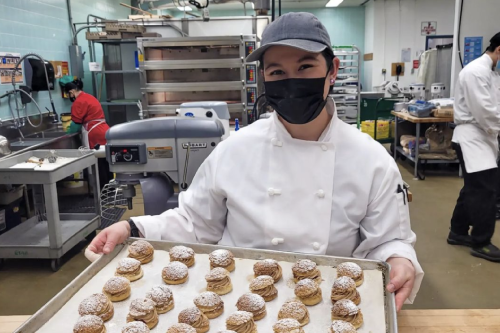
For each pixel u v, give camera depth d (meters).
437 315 1.18
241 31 5.37
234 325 0.91
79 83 4.64
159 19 5.47
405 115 5.45
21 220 3.90
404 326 1.12
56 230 2.96
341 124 1.17
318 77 1.04
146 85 4.77
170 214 1.28
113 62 5.77
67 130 4.63
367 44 10.40
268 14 5.34
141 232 1.24
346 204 1.10
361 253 1.13
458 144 3.09
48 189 2.87
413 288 1.06
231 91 4.89
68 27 5.59
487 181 2.98
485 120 2.88
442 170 5.74
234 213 1.18
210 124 2.22
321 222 1.11
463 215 3.28
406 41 9.75
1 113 4.11
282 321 0.90
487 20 4.32
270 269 1.07
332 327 0.87
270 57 1.04
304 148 1.12
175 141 2.21
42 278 2.98
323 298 1.02
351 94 6.86
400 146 6.27
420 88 6.40
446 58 6.64
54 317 0.95
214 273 1.07
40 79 4.59
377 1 9.59
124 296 1.04
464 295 2.64
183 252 1.17
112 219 4.07
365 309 0.95
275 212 1.13
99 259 1.15
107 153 2.23
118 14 7.48
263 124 1.23
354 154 1.11
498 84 2.97
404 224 1.11
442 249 3.30
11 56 4.26
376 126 6.55
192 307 0.97
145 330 0.88
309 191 1.11
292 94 1.04
